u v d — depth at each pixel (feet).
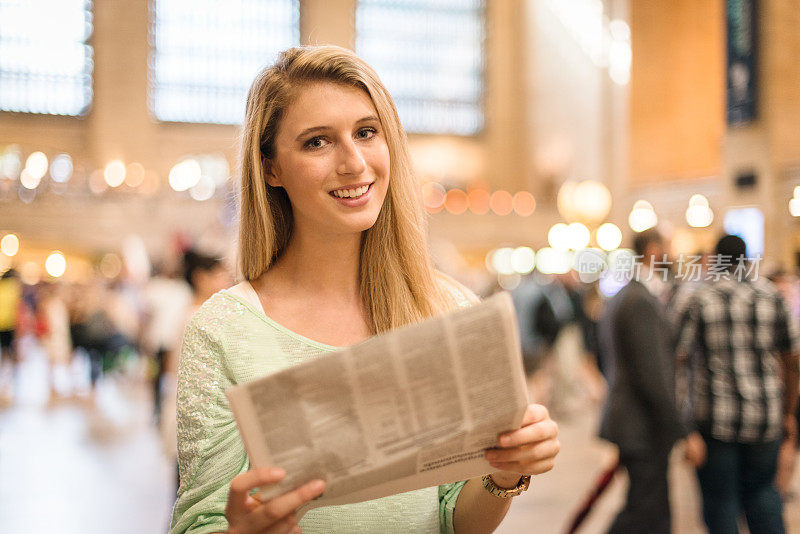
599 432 12.07
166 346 22.95
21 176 93.04
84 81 105.40
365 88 4.28
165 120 107.96
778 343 11.16
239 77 110.93
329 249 4.38
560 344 29.81
